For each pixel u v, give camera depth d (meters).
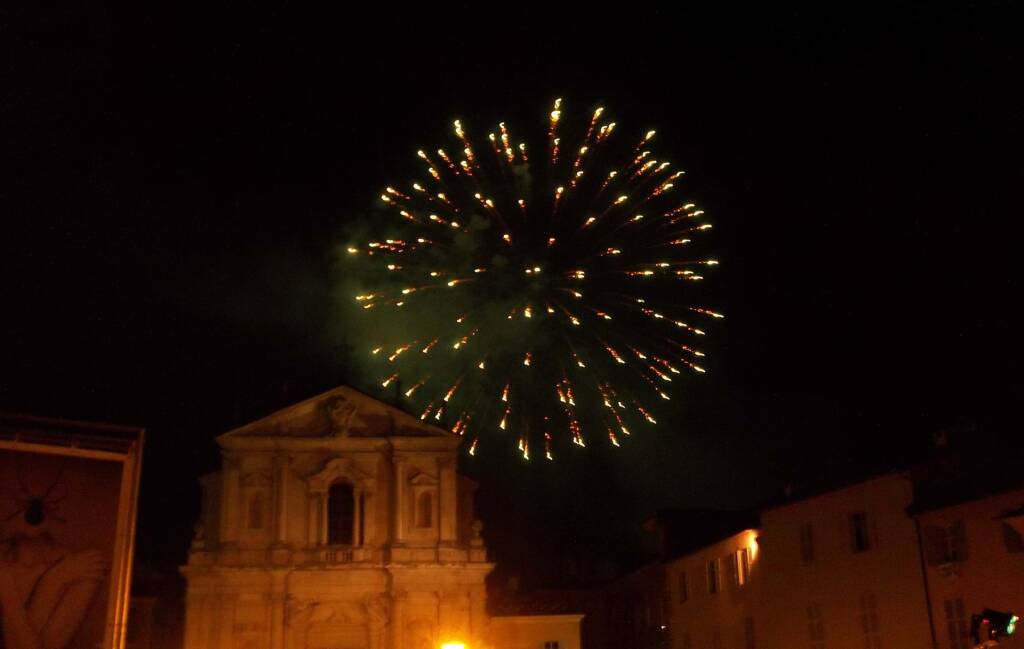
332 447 52.97
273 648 49.72
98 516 26.14
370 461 53.16
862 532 42.56
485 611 53.78
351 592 51.09
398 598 50.91
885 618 40.69
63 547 25.64
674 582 56.84
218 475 52.47
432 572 51.53
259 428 52.75
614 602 65.00
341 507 52.56
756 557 48.50
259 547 51.09
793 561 45.88
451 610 51.34
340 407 53.12
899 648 39.84
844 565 43.00
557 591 65.88
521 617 54.66
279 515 51.44
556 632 54.75
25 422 25.98
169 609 56.62
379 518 52.38
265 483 52.09
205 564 50.34
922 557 39.22
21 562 25.23
